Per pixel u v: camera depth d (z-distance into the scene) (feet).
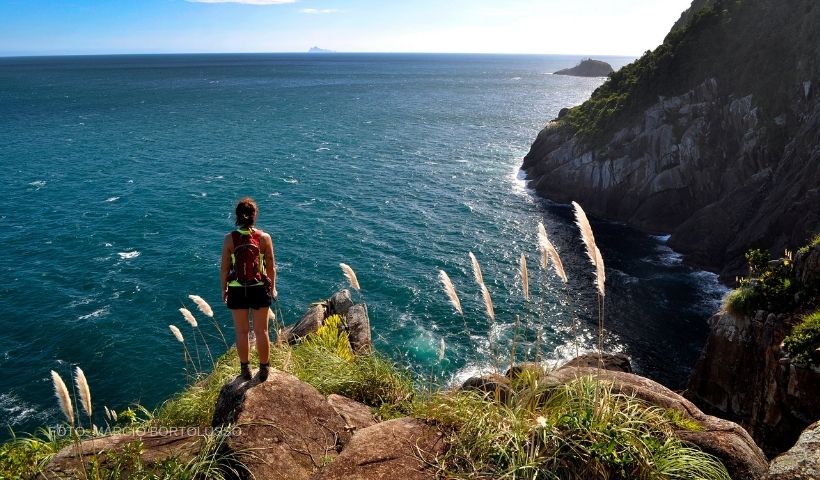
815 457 13.70
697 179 155.84
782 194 121.60
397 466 14.61
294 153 236.63
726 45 161.79
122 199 160.76
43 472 16.08
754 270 64.44
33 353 83.10
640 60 206.69
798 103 140.77
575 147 183.42
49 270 111.24
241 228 18.60
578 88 645.92
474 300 103.71
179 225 140.26
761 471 14.47
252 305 18.57
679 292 114.52
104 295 101.19
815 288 54.24
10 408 71.41
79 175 187.11
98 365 80.89
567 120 203.41
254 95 495.41
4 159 207.62
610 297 110.42
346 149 247.91
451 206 165.37
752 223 125.59
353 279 22.52
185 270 112.98
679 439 14.90
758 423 54.54
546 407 16.19
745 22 162.40
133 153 226.38
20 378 77.30
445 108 415.64
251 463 15.43
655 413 16.06
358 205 162.50
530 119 358.84
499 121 347.97
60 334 87.92
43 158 211.61
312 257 121.39
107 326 90.43
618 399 15.71
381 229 141.69
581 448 14.11
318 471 14.61
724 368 62.03
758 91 148.15
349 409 21.30
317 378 24.59
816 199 109.81
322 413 18.58
